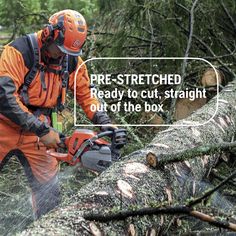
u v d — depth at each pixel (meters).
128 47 6.06
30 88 3.29
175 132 3.44
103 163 3.01
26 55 3.21
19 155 3.51
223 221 1.98
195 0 5.48
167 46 5.79
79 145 3.07
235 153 4.25
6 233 3.55
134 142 4.59
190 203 2.04
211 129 3.70
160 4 5.82
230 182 3.79
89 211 2.16
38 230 1.96
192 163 3.11
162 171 2.76
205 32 5.97
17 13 7.21
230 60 5.93
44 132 3.18
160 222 2.52
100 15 6.69
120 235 2.16
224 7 5.95
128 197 2.40
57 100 3.45
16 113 3.15
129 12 6.04
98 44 6.22
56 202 3.54
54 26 3.18
